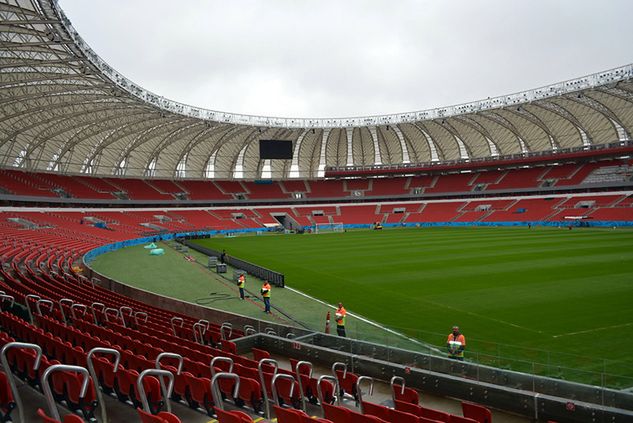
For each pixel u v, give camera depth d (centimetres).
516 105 6875
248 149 9225
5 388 737
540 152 8656
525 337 1814
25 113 4916
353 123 8362
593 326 1922
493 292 2611
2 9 2841
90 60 3775
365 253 4688
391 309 2347
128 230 6900
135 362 1011
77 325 1470
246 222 8800
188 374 909
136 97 5062
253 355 1496
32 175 7156
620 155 8019
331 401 988
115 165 8081
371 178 10631
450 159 9538
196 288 3008
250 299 2664
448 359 1176
